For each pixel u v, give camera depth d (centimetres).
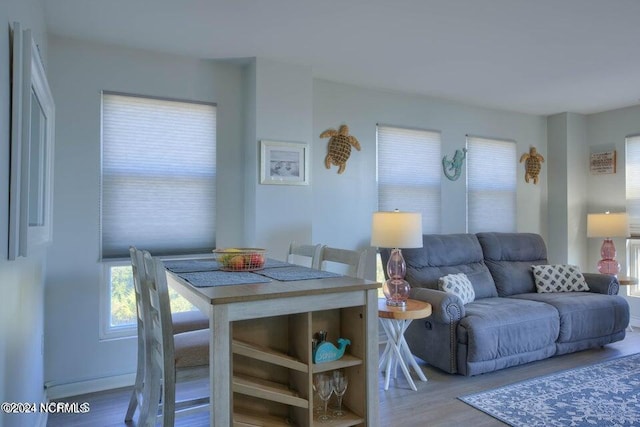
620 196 507
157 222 331
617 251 509
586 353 384
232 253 225
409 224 321
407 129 454
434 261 403
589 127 540
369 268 430
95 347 309
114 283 318
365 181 430
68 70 305
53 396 294
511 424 249
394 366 331
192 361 194
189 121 345
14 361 165
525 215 530
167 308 184
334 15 274
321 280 192
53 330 296
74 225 304
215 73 355
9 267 153
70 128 304
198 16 275
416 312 299
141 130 327
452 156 482
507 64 363
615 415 259
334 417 180
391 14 272
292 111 362
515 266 446
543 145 545
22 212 153
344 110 420
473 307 354
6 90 144
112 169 317
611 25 288
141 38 308
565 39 311
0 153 135
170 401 186
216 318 150
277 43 319
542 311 357
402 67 372
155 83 333
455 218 481
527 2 257
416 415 263
